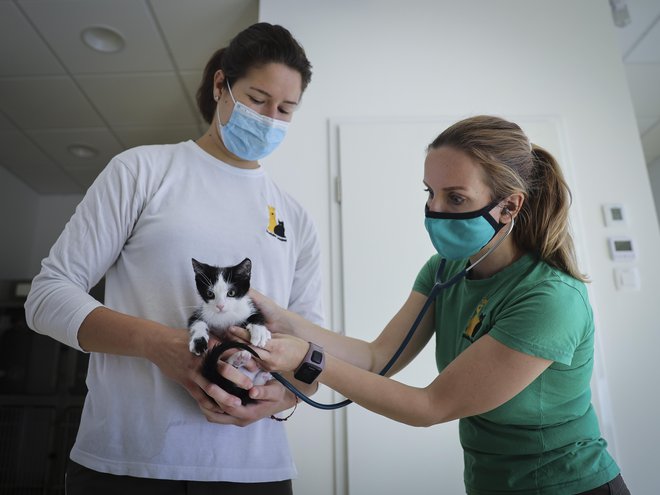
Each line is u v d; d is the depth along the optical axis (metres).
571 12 2.15
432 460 1.62
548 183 0.88
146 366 0.82
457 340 0.93
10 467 2.44
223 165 0.97
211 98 1.07
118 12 2.09
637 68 2.69
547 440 0.80
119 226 0.84
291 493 0.92
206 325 0.80
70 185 3.86
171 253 0.84
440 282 0.97
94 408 0.81
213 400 0.76
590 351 0.82
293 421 1.65
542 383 0.79
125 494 0.76
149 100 2.73
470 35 2.10
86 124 2.97
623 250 1.85
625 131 2.01
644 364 1.74
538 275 0.83
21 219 3.74
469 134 0.84
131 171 0.87
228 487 0.81
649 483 1.63
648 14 2.28
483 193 0.83
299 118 1.96
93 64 2.41
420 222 1.84
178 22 2.16
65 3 2.03
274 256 0.95
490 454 0.85
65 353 2.59
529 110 2.02
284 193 1.07
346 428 1.65
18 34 2.19
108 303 0.86
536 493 0.78
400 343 1.03
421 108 1.99
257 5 2.09
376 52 2.05
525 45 2.10
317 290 1.08
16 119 2.89
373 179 1.88
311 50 2.04
